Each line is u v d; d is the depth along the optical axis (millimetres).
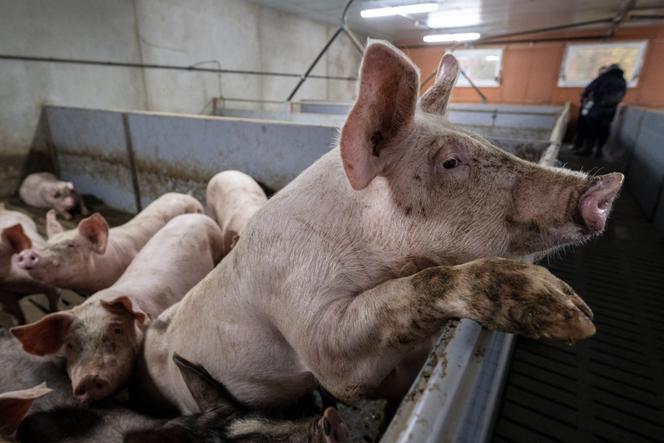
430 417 588
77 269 2746
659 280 2705
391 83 1007
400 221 1123
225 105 9312
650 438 1526
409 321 938
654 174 4074
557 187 1005
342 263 1183
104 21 6812
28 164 5969
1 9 5559
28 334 1820
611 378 1819
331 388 1224
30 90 5930
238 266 1419
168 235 2900
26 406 1500
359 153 1015
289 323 1252
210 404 1547
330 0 9586
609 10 10781
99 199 5555
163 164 4562
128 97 7402
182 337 1723
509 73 14953
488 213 1054
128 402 2129
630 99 13547
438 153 1084
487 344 890
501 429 1552
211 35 8938
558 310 728
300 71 12070
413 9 8102
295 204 1280
